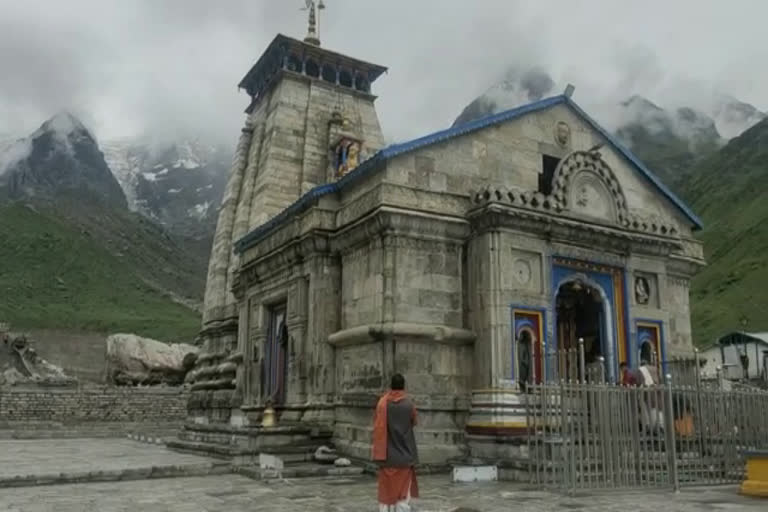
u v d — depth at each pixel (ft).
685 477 47.03
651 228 68.64
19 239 351.67
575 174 65.16
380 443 32.24
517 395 56.44
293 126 99.86
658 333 68.28
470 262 61.36
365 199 61.82
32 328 251.80
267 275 77.25
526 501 39.86
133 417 140.15
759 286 279.69
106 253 382.63
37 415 133.80
